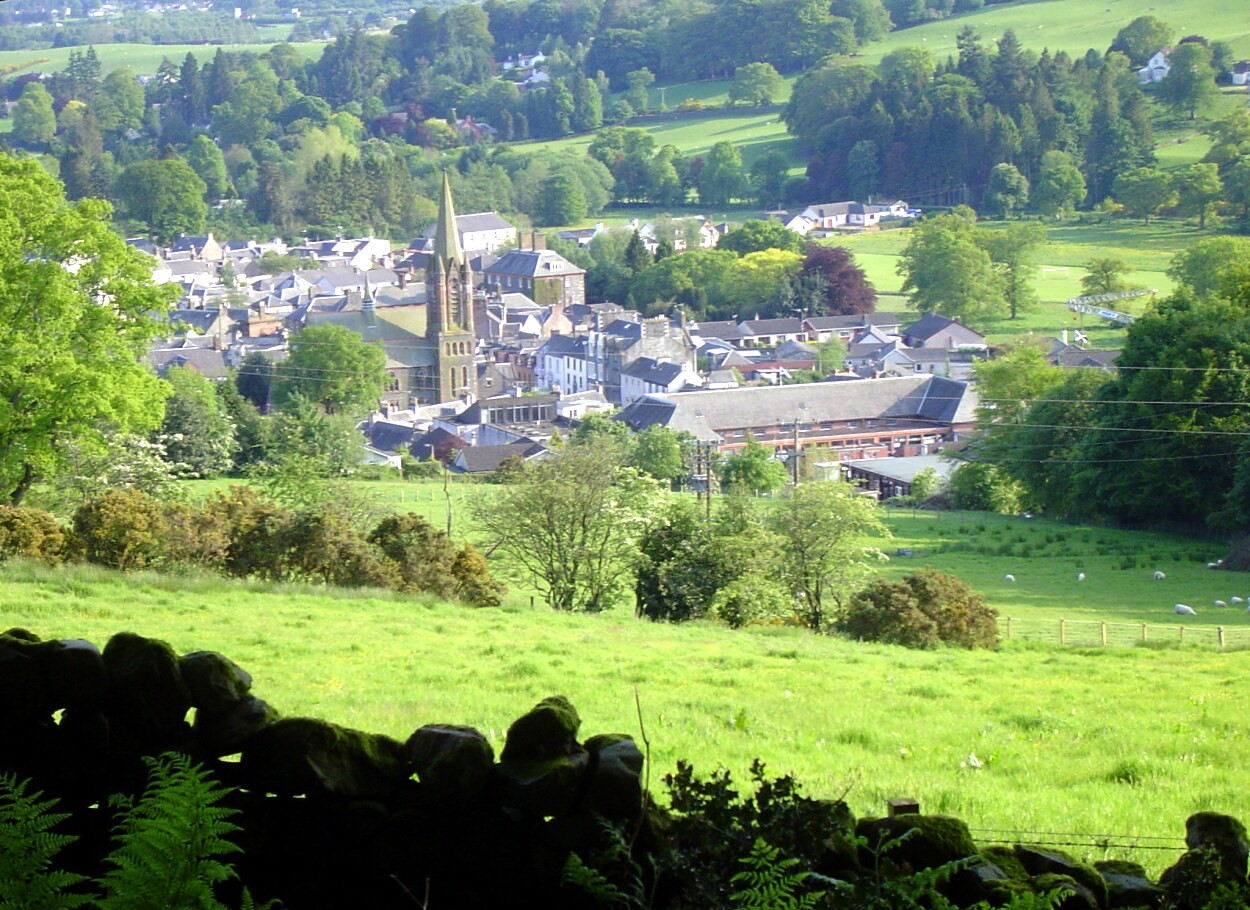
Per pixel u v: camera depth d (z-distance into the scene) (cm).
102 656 1120
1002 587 9475
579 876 1029
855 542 6769
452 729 1119
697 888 1006
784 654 4716
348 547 5978
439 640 4500
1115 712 3572
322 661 3844
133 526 5606
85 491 7356
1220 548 11331
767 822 1061
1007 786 2500
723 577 6419
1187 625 7800
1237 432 12056
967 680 4200
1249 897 1118
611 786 1096
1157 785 2550
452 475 16688
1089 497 12838
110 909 848
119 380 7400
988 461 14800
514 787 1090
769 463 15688
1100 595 9169
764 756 2619
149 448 7738
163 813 904
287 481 7306
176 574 5541
